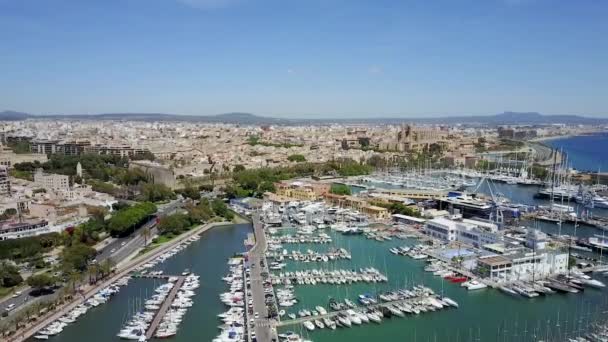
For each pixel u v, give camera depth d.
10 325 196.12
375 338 195.50
